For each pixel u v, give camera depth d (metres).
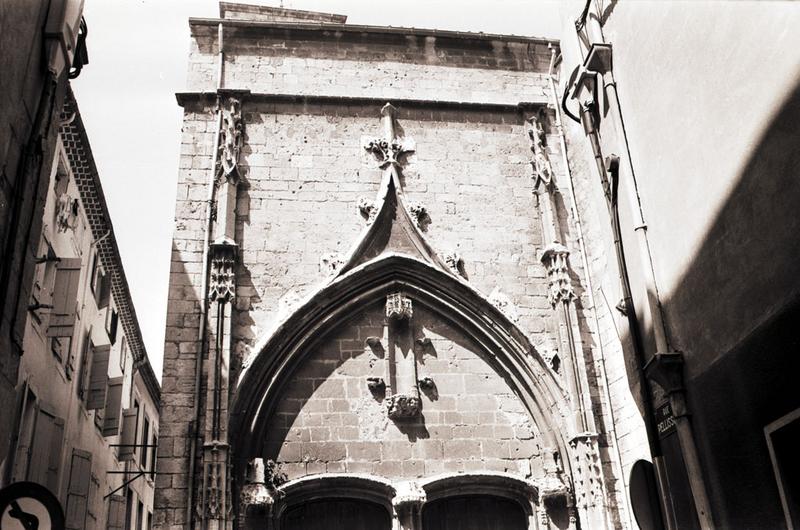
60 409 20.02
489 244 17.84
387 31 19.50
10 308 9.91
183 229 16.55
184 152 17.34
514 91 19.75
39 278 17.89
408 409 15.91
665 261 12.20
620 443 15.81
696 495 10.94
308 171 17.72
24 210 10.41
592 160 15.78
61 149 19.72
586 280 17.47
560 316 16.97
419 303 17.09
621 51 13.73
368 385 16.12
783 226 9.00
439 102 18.97
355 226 17.42
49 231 18.77
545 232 17.92
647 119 12.77
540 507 15.58
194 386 15.12
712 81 10.64
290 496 14.93
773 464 9.28
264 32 19.06
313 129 18.20
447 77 19.58
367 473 15.41
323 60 19.11
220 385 15.02
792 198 8.80
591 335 17.09
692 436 11.25
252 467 14.64
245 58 18.70
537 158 18.62
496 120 19.27
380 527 15.47
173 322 15.62
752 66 9.63
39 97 11.03
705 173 10.89
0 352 9.55
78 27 12.10
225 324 15.59
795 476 8.97
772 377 9.32
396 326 16.75
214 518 13.76
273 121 18.09
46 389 18.56
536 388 16.47
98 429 24.69
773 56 9.16
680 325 11.70
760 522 9.64
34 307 13.49
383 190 17.64
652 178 12.62
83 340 22.77
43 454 17.80
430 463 15.76
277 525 14.59
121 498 27.58
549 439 16.17
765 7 9.30
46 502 8.00
